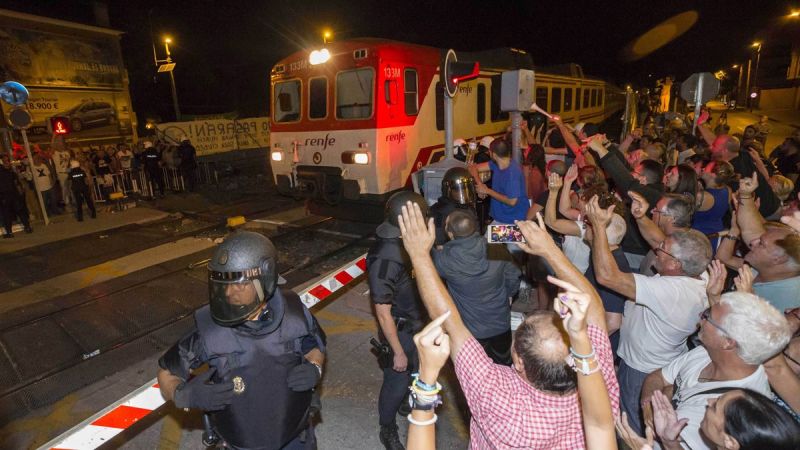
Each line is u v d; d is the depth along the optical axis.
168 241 8.82
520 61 11.45
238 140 19.84
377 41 7.80
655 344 2.53
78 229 10.03
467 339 1.73
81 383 4.33
